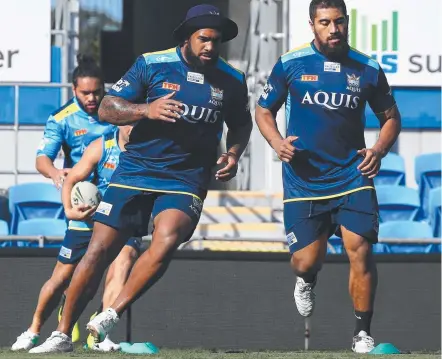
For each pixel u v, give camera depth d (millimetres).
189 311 28859
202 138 20906
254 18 39438
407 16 35875
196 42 20391
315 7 22688
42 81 36281
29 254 28812
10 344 28672
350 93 22766
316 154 23031
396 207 36125
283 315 29000
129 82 20812
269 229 35531
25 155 37781
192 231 20594
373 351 22922
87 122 26078
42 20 36156
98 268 21000
